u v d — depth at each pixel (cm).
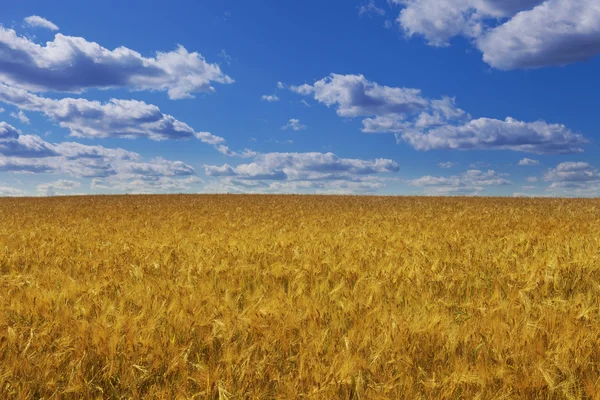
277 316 491
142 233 1323
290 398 354
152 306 531
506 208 2511
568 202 3148
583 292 659
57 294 590
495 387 369
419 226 1439
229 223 1644
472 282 696
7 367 390
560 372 386
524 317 491
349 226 1488
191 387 382
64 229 1506
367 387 372
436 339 449
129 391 385
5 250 1027
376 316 498
